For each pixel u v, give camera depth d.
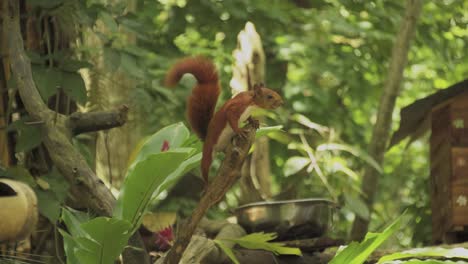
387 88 11.07
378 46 14.51
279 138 9.85
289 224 7.37
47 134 5.95
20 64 6.27
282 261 7.26
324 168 9.62
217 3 14.43
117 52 7.55
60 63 7.07
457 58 14.79
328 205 7.53
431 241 9.93
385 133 10.99
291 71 16.48
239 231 7.45
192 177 9.07
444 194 8.89
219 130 5.07
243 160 5.05
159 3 14.10
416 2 11.10
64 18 7.26
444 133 8.91
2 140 7.08
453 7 14.04
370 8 14.12
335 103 15.48
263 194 9.49
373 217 14.32
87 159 7.33
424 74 16.88
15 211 4.87
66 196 6.86
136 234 5.70
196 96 5.29
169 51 14.06
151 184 5.18
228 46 14.52
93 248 5.09
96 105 7.56
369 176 10.90
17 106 7.26
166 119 10.30
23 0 7.39
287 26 14.51
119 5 7.81
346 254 5.67
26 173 6.64
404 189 16.06
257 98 5.02
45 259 6.82
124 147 8.96
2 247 6.66
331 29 14.63
